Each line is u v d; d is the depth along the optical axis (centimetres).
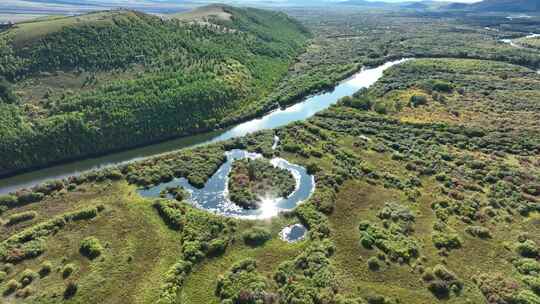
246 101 11088
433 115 10188
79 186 6862
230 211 6284
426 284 4772
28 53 9681
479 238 5534
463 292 4650
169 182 7125
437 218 5984
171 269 4912
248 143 8631
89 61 10219
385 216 6012
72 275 4872
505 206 6238
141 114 9012
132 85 9725
